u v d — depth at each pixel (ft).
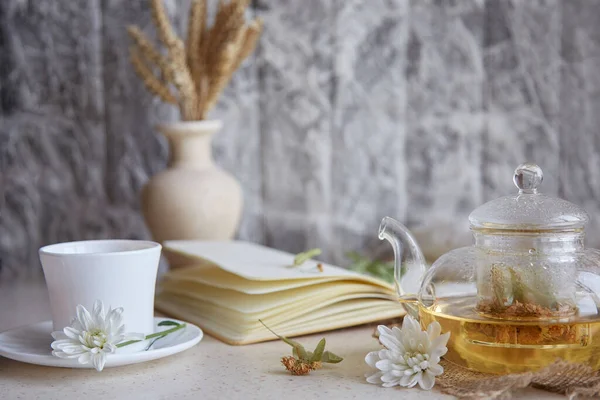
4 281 4.47
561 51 5.08
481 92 5.11
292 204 5.01
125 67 4.69
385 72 5.04
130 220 4.78
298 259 3.47
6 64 4.61
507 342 2.72
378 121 5.05
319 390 2.77
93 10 4.65
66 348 2.79
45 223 4.73
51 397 2.74
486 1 5.06
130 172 4.76
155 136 4.75
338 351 3.12
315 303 3.28
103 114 4.73
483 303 2.78
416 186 5.13
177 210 4.17
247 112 4.95
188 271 3.72
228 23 4.17
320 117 4.96
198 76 4.28
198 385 2.82
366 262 4.29
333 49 4.93
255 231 5.02
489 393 2.63
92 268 2.88
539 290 2.73
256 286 3.23
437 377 2.80
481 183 5.14
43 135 4.69
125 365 2.97
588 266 2.79
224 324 3.30
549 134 5.13
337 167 5.00
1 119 4.63
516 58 5.08
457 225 4.95
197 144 4.28
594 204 5.14
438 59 5.07
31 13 4.61
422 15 5.04
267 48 4.94
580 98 5.09
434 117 5.10
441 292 2.87
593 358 2.76
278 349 3.14
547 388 2.73
